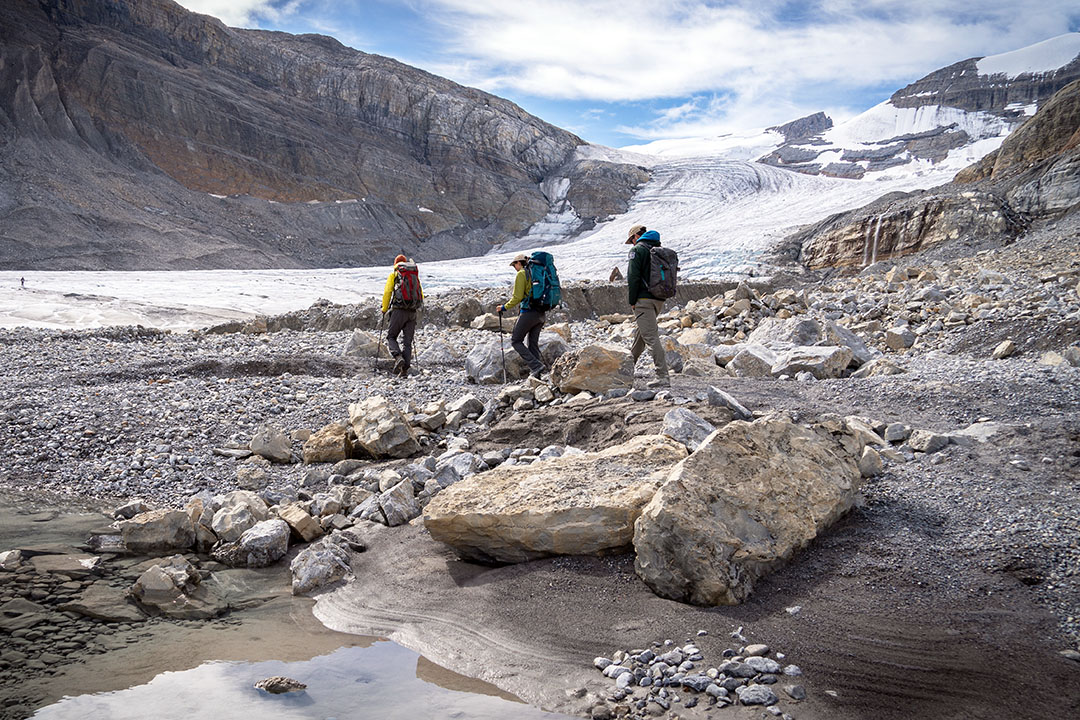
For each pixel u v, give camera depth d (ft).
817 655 11.33
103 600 14.85
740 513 14.11
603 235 382.63
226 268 261.85
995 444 18.81
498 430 25.03
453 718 10.36
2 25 306.14
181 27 383.65
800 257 231.30
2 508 21.12
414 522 19.11
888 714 9.86
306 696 11.03
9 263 210.38
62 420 29.40
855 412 23.02
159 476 24.30
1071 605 11.88
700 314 56.08
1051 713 9.55
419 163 440.04
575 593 14.07
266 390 34.96
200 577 16.05
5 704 10.61
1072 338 30.66
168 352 46.93
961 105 629.10
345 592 15.51
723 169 445.78
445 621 13.76
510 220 420.77
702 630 12.32
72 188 264.31
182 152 330.34
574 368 28.19
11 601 14.61
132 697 10.88
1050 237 93.81
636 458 17.67
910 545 14.38
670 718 10.12
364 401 26.91
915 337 39.91
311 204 358.64
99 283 164.04
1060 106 175.11
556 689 11.16
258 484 23.24
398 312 39.91
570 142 524.11
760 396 25.34
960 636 11.47
